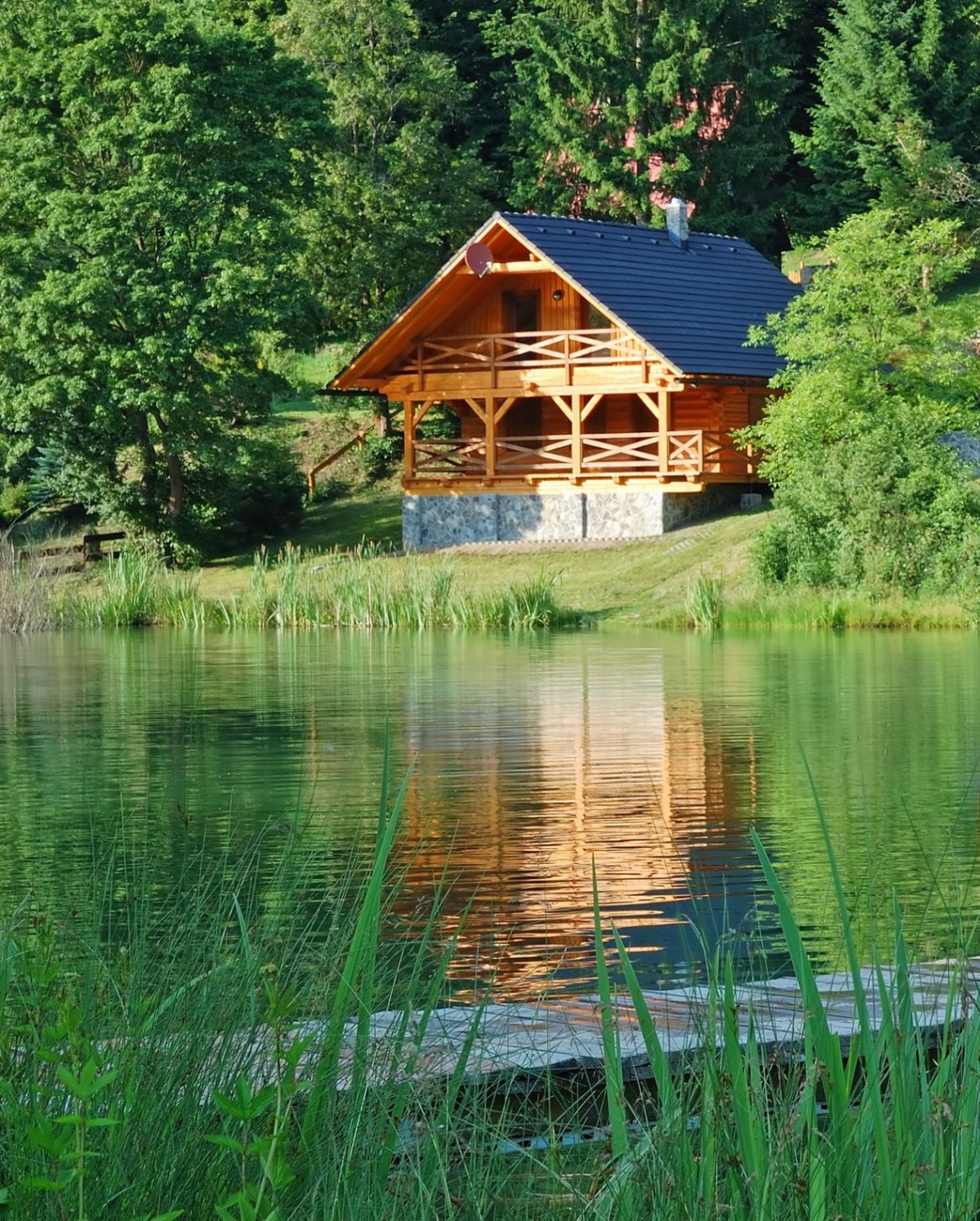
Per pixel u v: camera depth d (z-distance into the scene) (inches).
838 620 2482.8
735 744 1188.5
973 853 790.5
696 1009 406.9
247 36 3526.1
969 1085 281.0
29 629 2743.6
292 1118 310.2
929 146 4192.9
